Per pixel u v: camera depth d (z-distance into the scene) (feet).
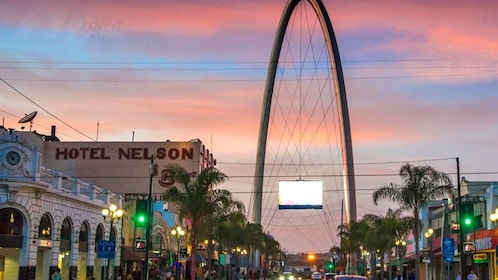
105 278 187.01
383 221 254.88
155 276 189.98
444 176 174.81
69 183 166.09
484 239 176.86
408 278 223.30
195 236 169.07
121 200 209.56
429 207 264.11
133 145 310.86
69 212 164.04
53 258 154.20
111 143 311.06
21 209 141.08
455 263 225.56
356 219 424.05
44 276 152.46
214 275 266.57
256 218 444.55
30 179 141.69
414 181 174.50
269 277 489.67
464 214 150.10
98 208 185.88
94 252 184.34
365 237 298.35
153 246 236.02
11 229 140.46
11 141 140.87
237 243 273.33
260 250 438.40
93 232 182.60
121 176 307.78
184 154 308.40
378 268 380.37
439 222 248.52
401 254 249.75
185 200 167.73
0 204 138.31
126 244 221.25
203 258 283.38
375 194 179.01
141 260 214.90
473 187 222.69
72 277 165.07
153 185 304.50
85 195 176.76
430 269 261.24
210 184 170.40
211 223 213.46
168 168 173.47
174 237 263.08
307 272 614.34
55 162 310.45
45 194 148.97
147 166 307.99
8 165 139.85
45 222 152.15
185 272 263.08
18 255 141.49
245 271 367.04
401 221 241.55
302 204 438.40
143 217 153.58
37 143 254.68
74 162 309.83
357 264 398.42
